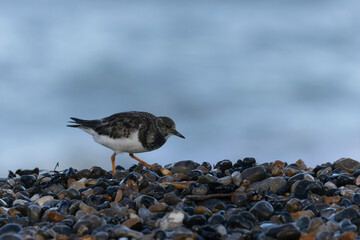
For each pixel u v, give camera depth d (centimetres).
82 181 1270
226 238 870
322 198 1094
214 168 1405
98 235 874
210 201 1117
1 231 900
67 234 924
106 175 1336
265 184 1175
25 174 1488
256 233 884
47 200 1161
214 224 933
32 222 1001
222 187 1136
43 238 885
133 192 1134
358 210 996
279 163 1366
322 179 1225
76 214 1023
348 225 900
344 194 1108
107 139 1402
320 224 898
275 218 976
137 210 1061
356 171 1253
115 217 1002
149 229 940
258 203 1018
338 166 1310
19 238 827
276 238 856
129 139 1378
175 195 1109
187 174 1251
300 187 1126
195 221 917
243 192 1128
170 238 842
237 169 1327
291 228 854
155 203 1066
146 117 1412
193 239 846
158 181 1264
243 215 967
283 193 1152
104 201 1117
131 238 875
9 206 1139
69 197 1163
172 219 933
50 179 1344
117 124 1389
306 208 1027
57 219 1008
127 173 1318
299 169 1323
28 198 1191
